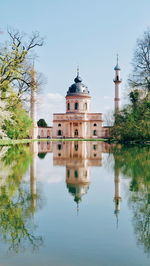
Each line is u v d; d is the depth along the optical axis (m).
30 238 7.68
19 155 31.73
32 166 22.27
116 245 7.23
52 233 8.02
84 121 126.94
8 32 33.16
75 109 128.12
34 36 34.12
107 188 13.87
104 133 128.62
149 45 38.56
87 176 17.45
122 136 60.62
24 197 12.05
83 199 11.77
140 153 32.53
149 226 8.55
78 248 7.06
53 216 9.49
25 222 8.95
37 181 15.69
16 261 6.43
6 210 10.17
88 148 49.97
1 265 6.25
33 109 96.25
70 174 18.31
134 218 9.30
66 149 47.44
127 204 10.98
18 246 7.19
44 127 133.88
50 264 6.29
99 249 7.01
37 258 6.56
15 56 32.62
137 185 14.45
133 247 7.11
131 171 19.08
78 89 128.62
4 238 7.68
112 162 24.55
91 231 8.16
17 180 15.91
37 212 9.95
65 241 7.47
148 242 7.41
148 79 38.44
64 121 129.00
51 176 17.42
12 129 52.84
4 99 35.84
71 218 9.31
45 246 7.19
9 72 32.41
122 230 8.24
